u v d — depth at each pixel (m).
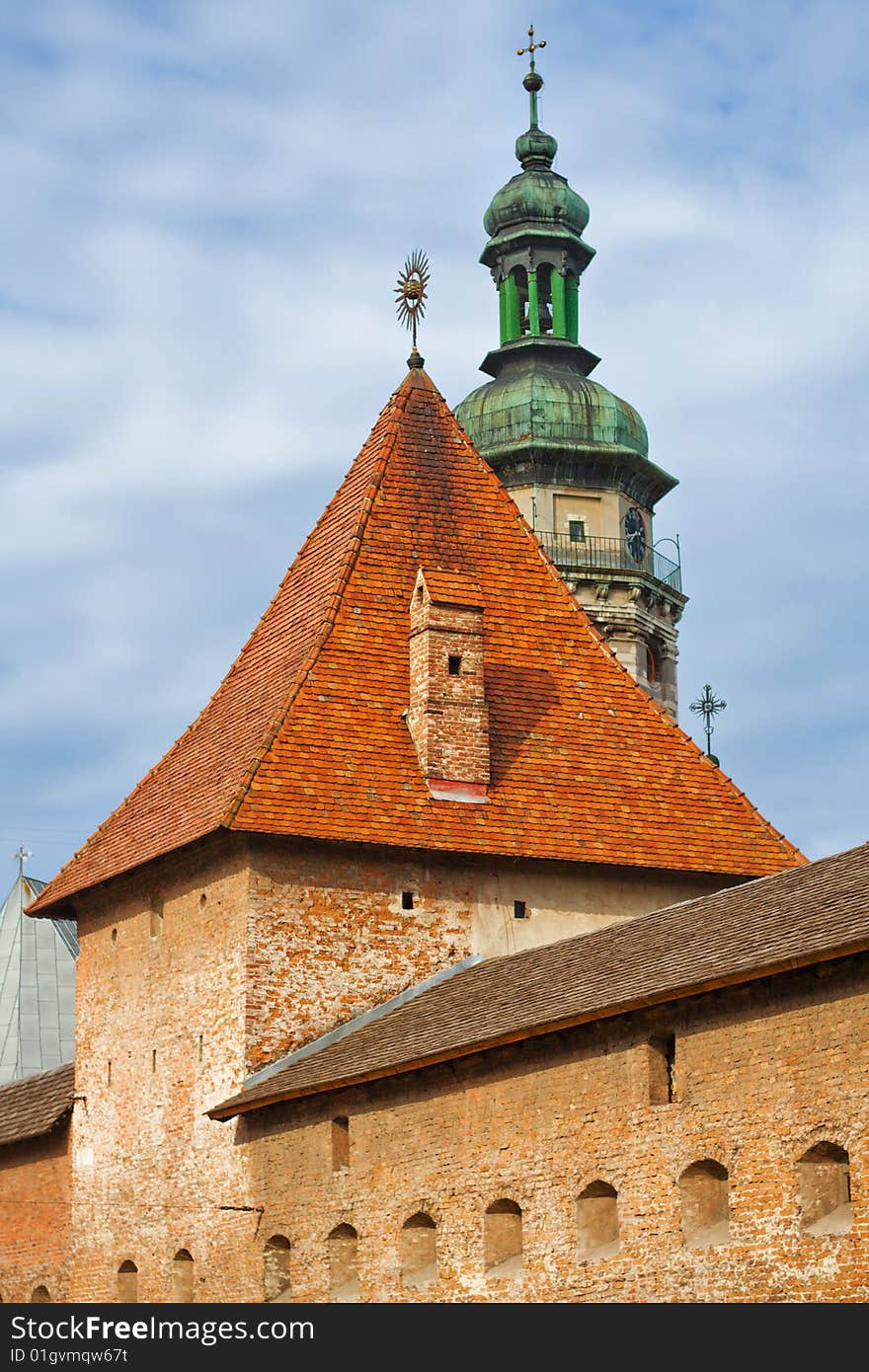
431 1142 45.00
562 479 114.62
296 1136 49.12
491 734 55.81
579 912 54.72
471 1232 43.59
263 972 51.91
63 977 89.12
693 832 55.88
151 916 56.56
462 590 55.88
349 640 56.16
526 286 117.06
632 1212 40.19
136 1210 55.03
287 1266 49.78
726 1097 38.66
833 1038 36.81
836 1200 37.28
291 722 54.06
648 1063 40.47
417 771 54.38
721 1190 39.53
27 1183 60.94
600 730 57.16
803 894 41.31
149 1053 55.53
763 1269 37.44
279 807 52.34
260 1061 51.44
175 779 57.94
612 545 114.56
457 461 61.19
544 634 58.66
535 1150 42.44
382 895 53.19
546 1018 41.69
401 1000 52.62
